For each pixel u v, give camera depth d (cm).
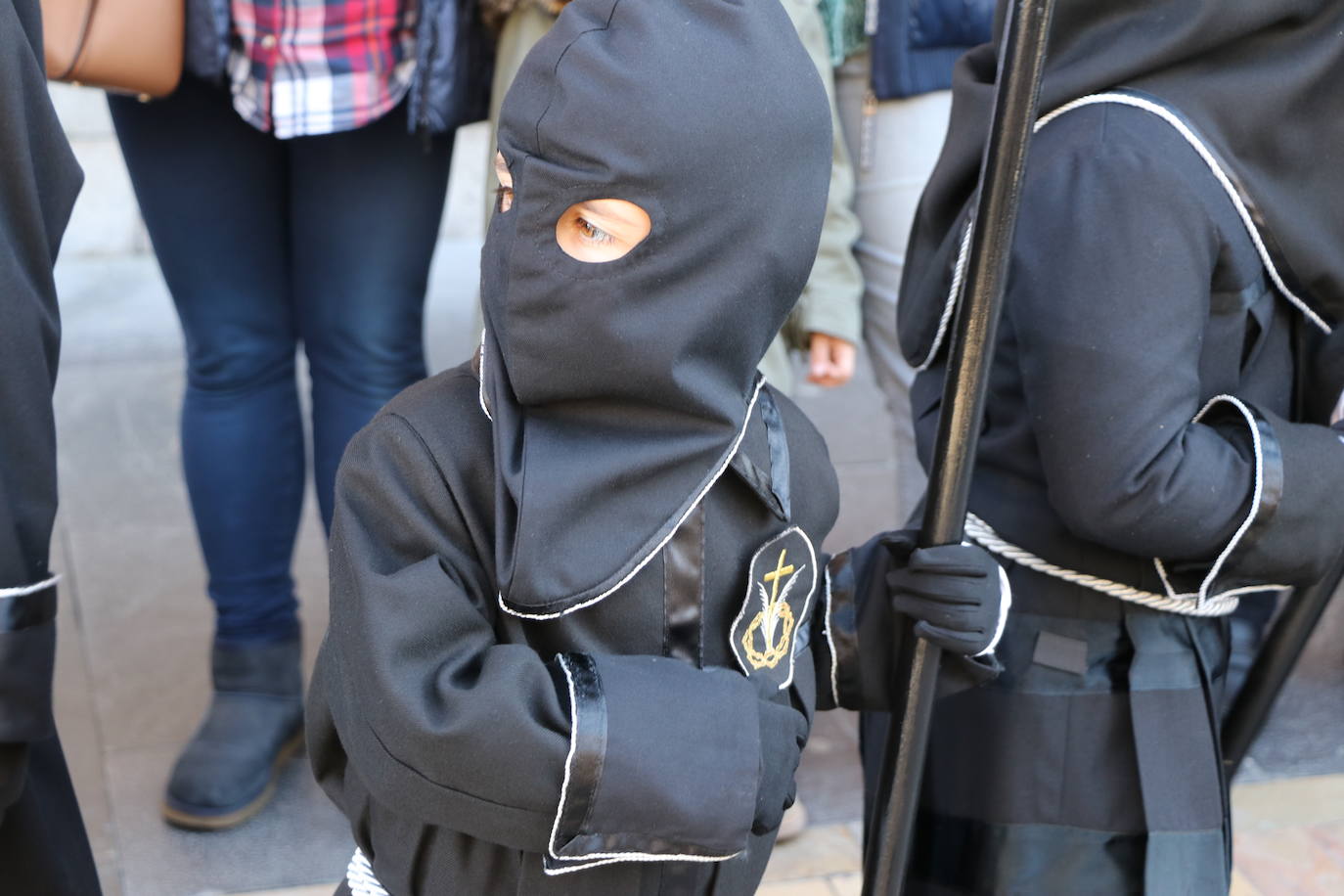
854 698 145
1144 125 136
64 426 398
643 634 118
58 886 144
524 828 108
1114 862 146
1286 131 138
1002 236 123
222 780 235
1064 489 134
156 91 199
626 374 112
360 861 130
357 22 210
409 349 242
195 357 236
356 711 112
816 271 234
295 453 247
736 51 110
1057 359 133
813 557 132
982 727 150
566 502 111
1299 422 154
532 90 113
